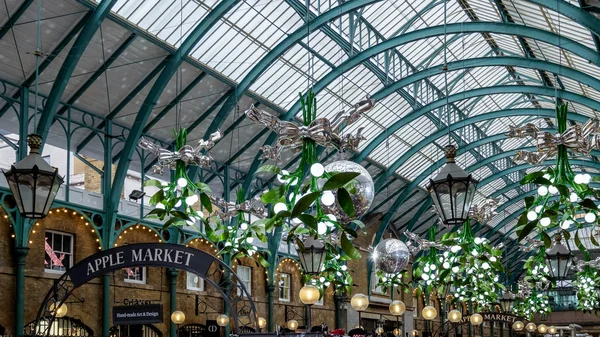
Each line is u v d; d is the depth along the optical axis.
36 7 20.61
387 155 39.31
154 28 23.64
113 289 25.38
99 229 24.98
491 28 25.72
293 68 29.27
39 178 9.16
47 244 23.23
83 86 23.91
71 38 21.92
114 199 25.33
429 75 31.28
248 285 32.62
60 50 22.09
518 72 37.53
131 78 24.89
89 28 21.55
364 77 32.25
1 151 24.88
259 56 27.41
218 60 26.50
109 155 25.47
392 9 29.78
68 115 24.17
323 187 9.48
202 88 27.25
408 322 47.12
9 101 22.12
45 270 23.08
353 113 10.26
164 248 12.17
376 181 40.16
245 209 15.84
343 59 30.45
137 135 25.52
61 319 23.27
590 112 36.62
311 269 14.16
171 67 24.70
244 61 27.20
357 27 29.66
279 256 34.91
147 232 27.41
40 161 9.30
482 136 44.78
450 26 27.02
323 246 14.10
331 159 34.69
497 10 27.89
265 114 10.20
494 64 29.14
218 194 31.28
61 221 23.72
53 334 22.69
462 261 17.80
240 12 25.12
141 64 24.59
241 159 31.67
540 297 44.03
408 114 35.12
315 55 29.14
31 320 22.22
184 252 12.26
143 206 27.20
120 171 25.50
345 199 9.67
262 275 33.59
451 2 30.55
